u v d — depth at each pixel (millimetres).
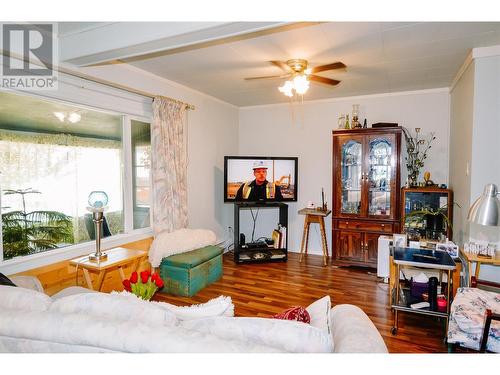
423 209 3820
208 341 982
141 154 3584
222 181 4996
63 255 2703
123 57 2430
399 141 3971
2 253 2330
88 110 3008
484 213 1969
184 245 3486
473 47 2756
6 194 2420
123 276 2768
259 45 2703
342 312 1468
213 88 4195
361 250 4176
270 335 1116
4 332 1084
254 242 4734
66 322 1060
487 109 2773
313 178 4965
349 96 4621
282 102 5043
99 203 2697
